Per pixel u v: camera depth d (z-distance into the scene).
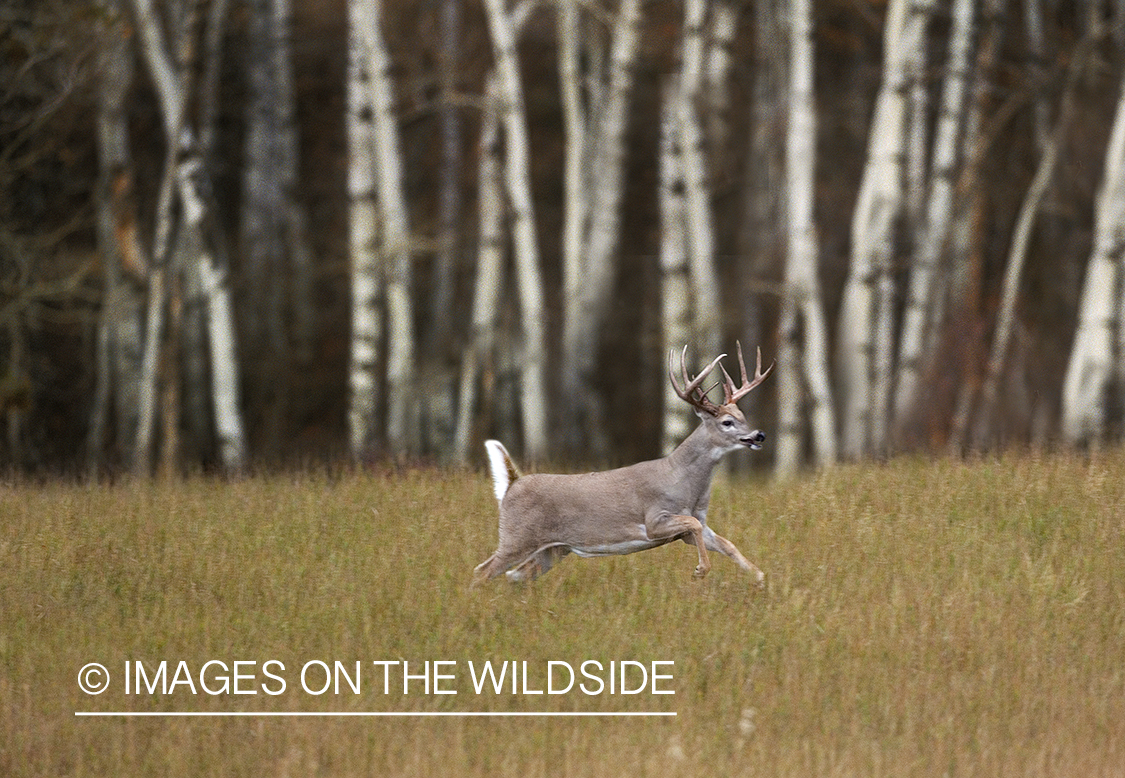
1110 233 18.05
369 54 19.92
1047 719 7.12
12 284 20.62
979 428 20.81
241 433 21.28
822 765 6.44
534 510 8.76
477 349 23.11
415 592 8.71
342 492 11.53
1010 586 8.94
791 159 18.78
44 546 9.68
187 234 23.48
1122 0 22.16
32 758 6.62
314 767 6.47
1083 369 18.17
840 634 8.13
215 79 23.81
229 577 9.08
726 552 8.86
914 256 20.64
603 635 8.16
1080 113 24.02
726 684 7.52
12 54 19.55
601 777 6.34
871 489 11.13
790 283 18.86
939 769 6.53
